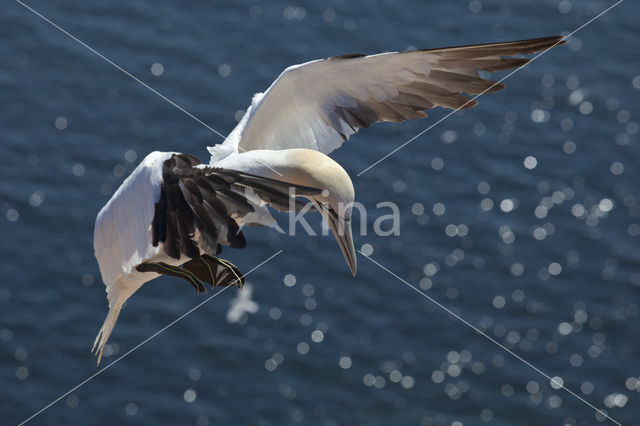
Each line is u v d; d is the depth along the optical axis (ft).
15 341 74.54
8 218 82.89
